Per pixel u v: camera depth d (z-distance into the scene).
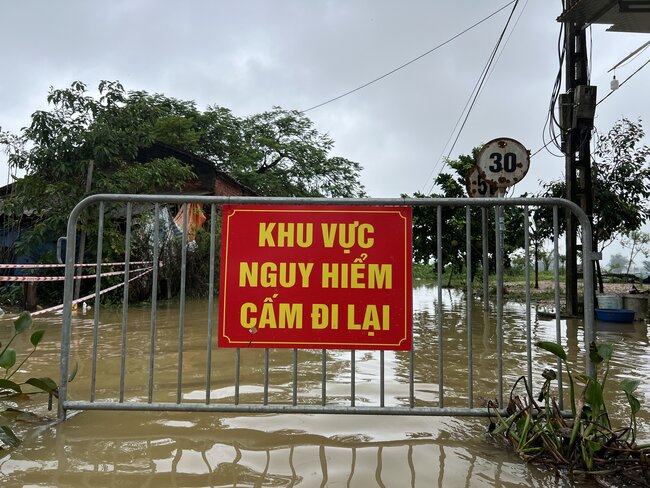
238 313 2.92
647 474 2.13
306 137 31.33
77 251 10.30
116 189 10.01
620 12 7.32
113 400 3.28
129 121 11.23
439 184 18.34
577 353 5.14
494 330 6.94
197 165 15.38
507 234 16.12
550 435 2.38
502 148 8.03
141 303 10.30
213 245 2.97
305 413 2.80
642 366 4.52
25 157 9.88
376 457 2.33
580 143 9.20
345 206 2.95
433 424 2.81
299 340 2.89
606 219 11.02
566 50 9.41
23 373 4.03
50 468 2.18
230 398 3.37
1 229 10.97
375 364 4.51
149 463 2.24
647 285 21.31
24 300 9.00
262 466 2.21
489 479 2.11
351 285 2.91
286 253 2.94
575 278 9.01
